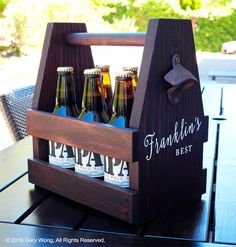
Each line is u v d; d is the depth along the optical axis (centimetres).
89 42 104
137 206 87
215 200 99
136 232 85
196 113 97
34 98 108
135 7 1091
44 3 941
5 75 678
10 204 98
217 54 1058
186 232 85
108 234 85
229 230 85
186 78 88
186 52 93
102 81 103
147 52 87
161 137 90
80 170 96
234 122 182
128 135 85
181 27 91
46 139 103
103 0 1055
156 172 89
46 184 104
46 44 108
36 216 92
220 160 130
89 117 98
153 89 87
